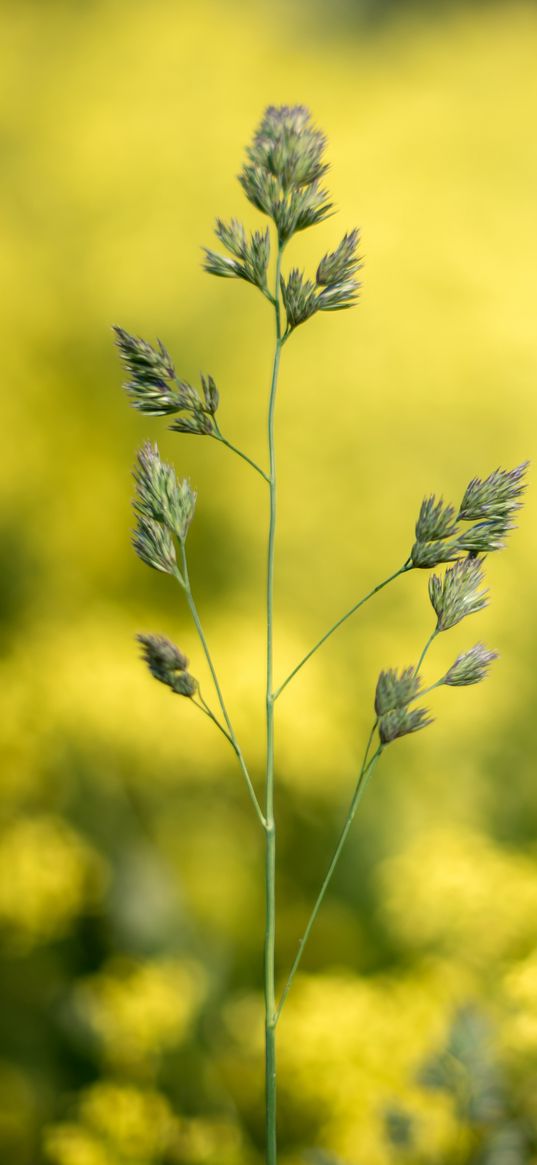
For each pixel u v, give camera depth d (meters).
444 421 4.01
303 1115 2.64
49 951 3.12
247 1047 2.51
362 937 3.38
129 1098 2.28
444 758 3.72
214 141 4.71
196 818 3.56
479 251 4.24
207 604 3.95
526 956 2.35
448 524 1.06
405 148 4.60
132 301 4.34
